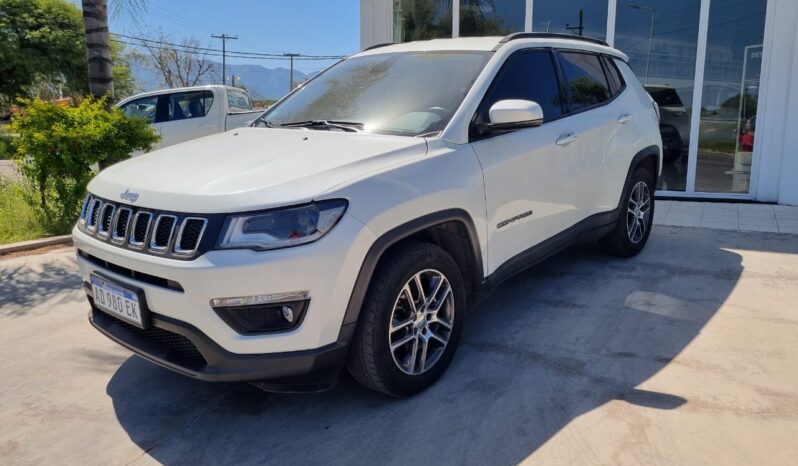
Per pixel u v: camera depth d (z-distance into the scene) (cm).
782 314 410
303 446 277
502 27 888
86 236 308
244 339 258
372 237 275
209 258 252
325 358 270
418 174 302
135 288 275
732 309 420
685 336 378
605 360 348
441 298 320
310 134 347
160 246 268
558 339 377
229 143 347
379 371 289
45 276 525
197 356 277
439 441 276
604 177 466
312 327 263
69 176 670
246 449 277
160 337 288
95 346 388
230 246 253
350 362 293
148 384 338
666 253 555
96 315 324
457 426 287
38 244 616
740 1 750
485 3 893
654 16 796
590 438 274
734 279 481
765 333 380
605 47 510
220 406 313
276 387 277
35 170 656
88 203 324
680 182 818
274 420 299
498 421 289
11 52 2280
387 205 282
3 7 2330
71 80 2527
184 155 329
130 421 302
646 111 532
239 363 260
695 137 798
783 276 487
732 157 787
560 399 307
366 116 365
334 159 293
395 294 288
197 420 302
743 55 760
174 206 266
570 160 418
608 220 482
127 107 1127
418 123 345
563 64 441
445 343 326
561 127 413
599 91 479
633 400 304
